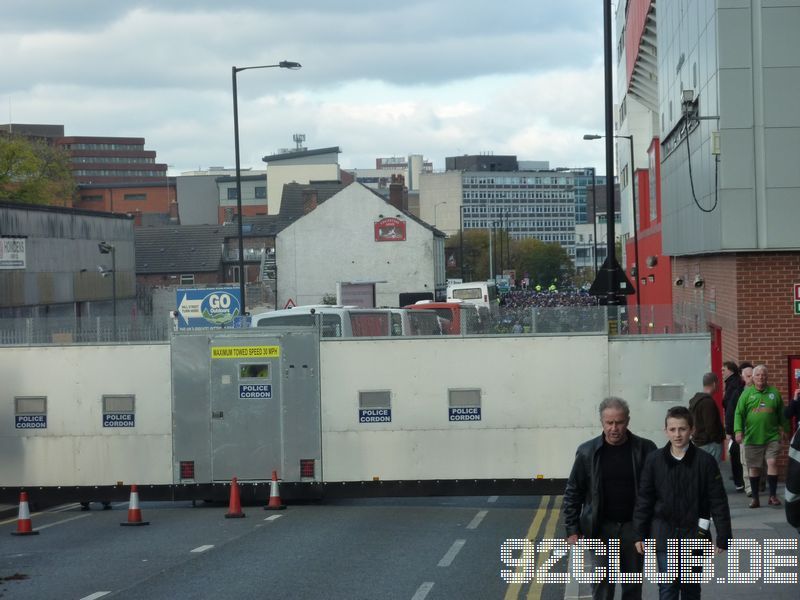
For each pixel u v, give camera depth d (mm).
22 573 13836
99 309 69562
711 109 22719
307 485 19641
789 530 15219
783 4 21156
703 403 17375
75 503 22391
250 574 13336
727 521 8922
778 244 21047
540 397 19203
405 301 84875
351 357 19531
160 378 19922
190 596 12094
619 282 23406
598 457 9164
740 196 21188
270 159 163125
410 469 19422
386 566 13742
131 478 19984
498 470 19266
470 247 149375
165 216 146250
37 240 59906
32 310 58719
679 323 19234
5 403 20266
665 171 36344
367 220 86625
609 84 23578
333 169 157375
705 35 23625
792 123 21109
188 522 18562
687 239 28625
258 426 19672
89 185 175000
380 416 19469
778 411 17406
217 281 99125
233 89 41906
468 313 19469
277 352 19656
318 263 86688
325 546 15422
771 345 21500
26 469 20219
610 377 19125
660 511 8977
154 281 99125
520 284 149875
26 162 84625
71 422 20125
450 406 19359
